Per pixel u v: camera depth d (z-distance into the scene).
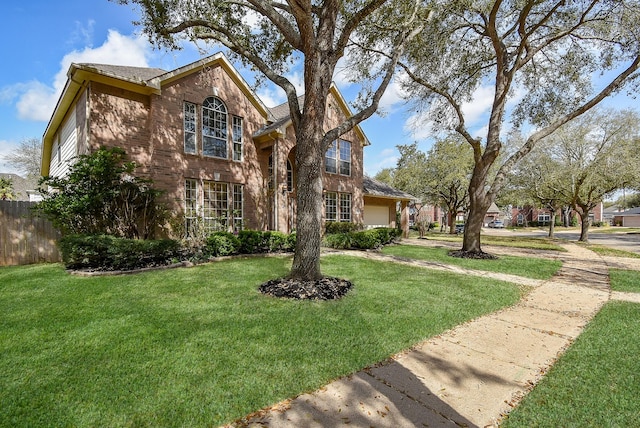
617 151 16.38
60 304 4.88
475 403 2.52
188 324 4.07
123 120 9.91
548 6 10.27
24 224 9.10
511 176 21.23
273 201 12.73
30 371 2.91
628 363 3.18
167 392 2.59
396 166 37.03
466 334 3.99
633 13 8.81
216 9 7.93
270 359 3.16
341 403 2.49
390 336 3.79
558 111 12.16
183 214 10.77
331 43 6.41
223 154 12.12
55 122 13.05
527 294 6.12
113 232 8.26
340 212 16.55
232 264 8.51
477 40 11.61
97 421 2.25
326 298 5.30
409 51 10.76
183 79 10.95
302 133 6.25
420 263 9.46
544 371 3.04
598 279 7.58
